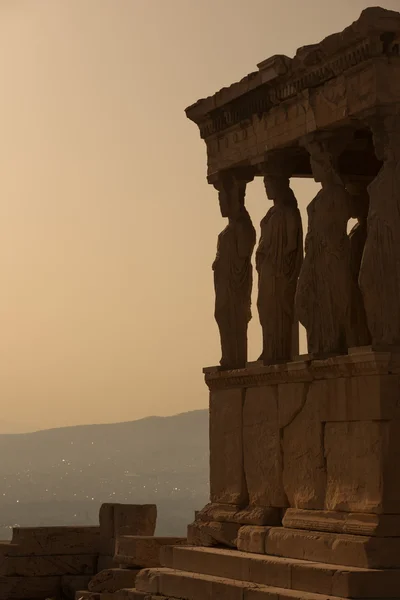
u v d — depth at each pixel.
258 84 48.25
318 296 44.88
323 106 45.12
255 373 48.03
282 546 44.84
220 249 51.84
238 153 50.66
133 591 49.31
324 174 45.50
